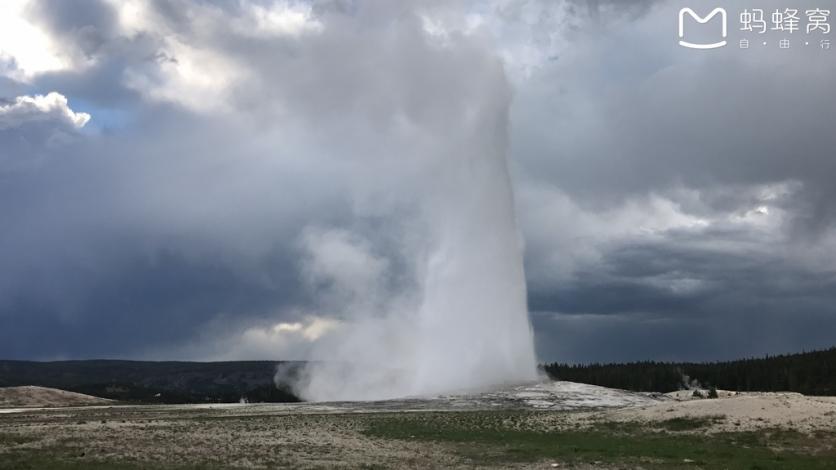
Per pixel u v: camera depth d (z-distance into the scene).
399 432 54.88
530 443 48.59
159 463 39.50
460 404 79.62
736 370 165.88
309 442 49.16
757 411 53.44
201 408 88.25
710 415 53.88
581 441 49.50
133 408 92.56
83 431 53.19
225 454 43.06
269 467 38.66
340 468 38.50
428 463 40.50
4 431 53.03
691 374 167.25
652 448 45.75
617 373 168.88
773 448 45.41
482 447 46.94
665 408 57.97
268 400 162.00
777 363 169.00
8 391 124.19
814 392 145.88
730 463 40.47
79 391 183.25
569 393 84.88
